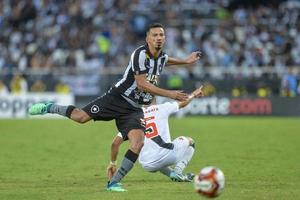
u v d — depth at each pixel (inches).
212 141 2369.6
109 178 1430.9
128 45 4325.8
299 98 3604.8
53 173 1608.0
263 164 1755.7
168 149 1386.6
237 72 3698.3
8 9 4635.8
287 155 1959.9
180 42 4266.7
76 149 2165.4
